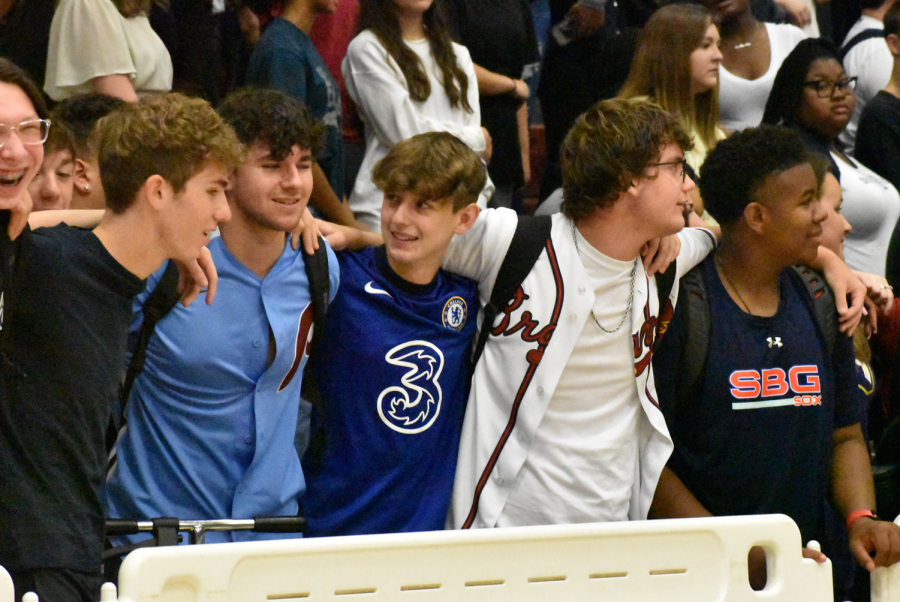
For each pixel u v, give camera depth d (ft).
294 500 24.66
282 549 18.06
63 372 18.76
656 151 24.85
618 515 25.99
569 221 25.95
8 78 18.31
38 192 25.96
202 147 19.86
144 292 22.85
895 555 25.64
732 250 27.71
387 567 18.83
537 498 25.16
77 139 27.37
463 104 38.11
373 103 36.83
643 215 25.12
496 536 19.48
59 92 34.30
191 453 23.72
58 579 18.42
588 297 25.27
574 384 25.57
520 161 43.19
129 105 20.58
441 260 25.38
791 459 26.86
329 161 36.19
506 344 25.36
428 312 25.07
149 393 23.59
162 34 38.78
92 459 19.19
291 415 24.71
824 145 41.68
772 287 27.84
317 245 24.88
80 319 19.01
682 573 20.84
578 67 45.03
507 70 42.86
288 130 23.30
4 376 18.49
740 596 21.12
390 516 24.63
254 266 24.06
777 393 26.81
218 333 23.57
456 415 25.77
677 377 26.89
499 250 25.23
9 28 34.96
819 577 21.61
